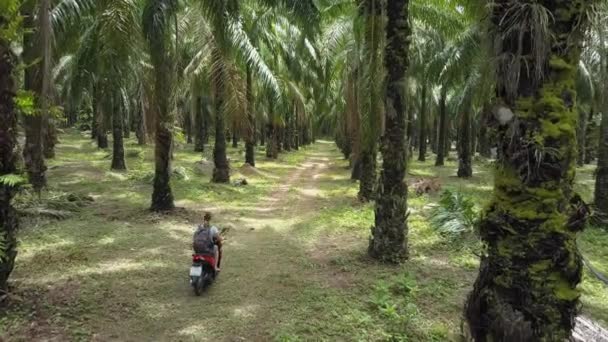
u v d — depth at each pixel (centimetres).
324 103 2930
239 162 2688
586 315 620
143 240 972
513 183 300
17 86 585
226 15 1132
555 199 293
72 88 1659
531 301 293
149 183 1677
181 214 1226
